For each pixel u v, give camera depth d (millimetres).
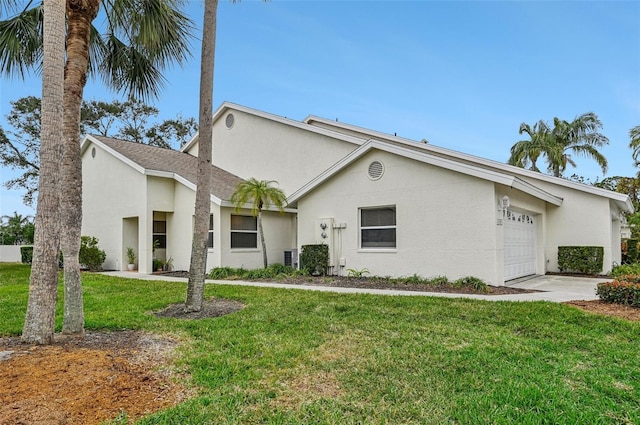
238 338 5508
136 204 15367
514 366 4422
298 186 17281
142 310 7539
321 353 4863
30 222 31484
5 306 7805
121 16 7602
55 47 5113
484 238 10008
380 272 11797
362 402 3570
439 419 3256
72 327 5492
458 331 5797
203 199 7723
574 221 13641
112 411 3322
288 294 9039
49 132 5113
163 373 4234
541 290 9727
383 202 11828
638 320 6324
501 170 14555
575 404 3506
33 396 3443
